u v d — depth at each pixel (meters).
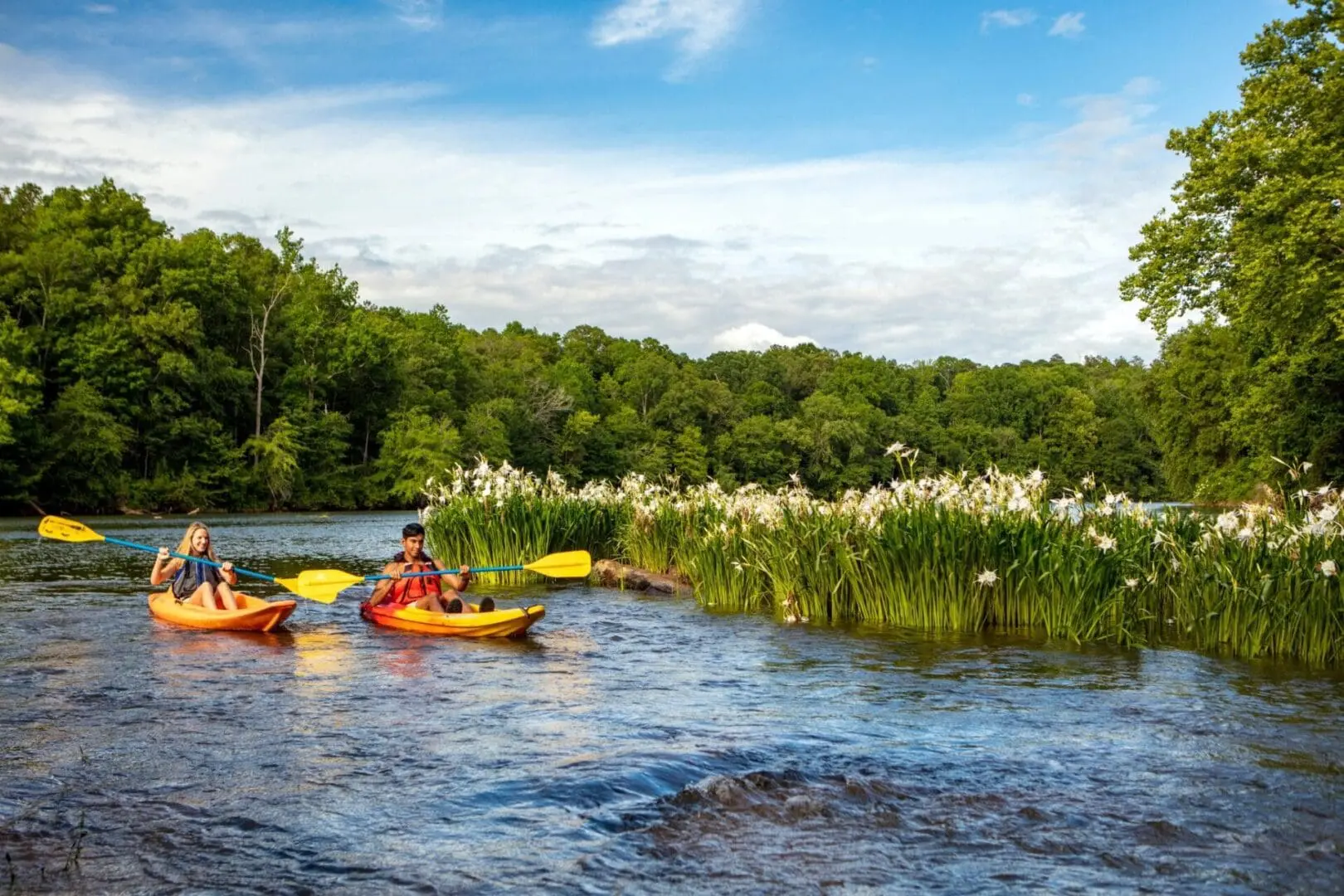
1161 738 6.11
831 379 115.56
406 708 6.85
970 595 10.50
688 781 5.15
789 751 5.72
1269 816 4.68
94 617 11.12
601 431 82.25
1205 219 24.47
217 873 3.96
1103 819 4.64
